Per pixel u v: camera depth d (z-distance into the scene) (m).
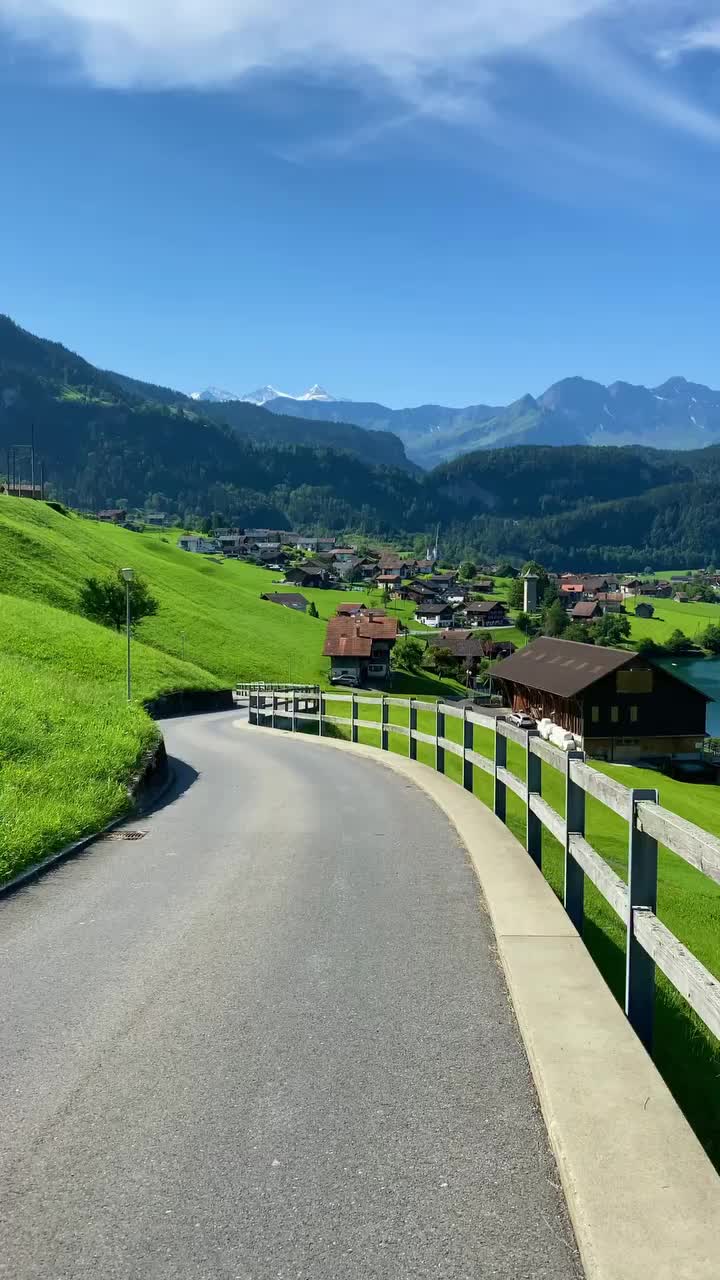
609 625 182.00
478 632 151.75
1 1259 2.89
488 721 11.34
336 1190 3.24
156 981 5.46
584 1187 3.00
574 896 6.36
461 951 6.01
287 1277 2.79
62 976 5.57
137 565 111.75
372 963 5.77
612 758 59.41
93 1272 2.82
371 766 18.73
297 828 10.98
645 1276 2.56
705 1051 5.51
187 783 16.69
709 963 9.22
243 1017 4.88
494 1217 3.07
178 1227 3.04
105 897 7.55
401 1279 2.77
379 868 8.57
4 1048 4.51
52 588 82.00
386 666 93.31
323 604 183.12
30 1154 3.51
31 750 13.12
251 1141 3.59
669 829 3.80
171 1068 4.26
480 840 9.30
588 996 4.73
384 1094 3.99
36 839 8.96
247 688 63.06
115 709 19.91
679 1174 3.07
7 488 162.75
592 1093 3.67
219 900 7.41
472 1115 3.79
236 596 118.75
